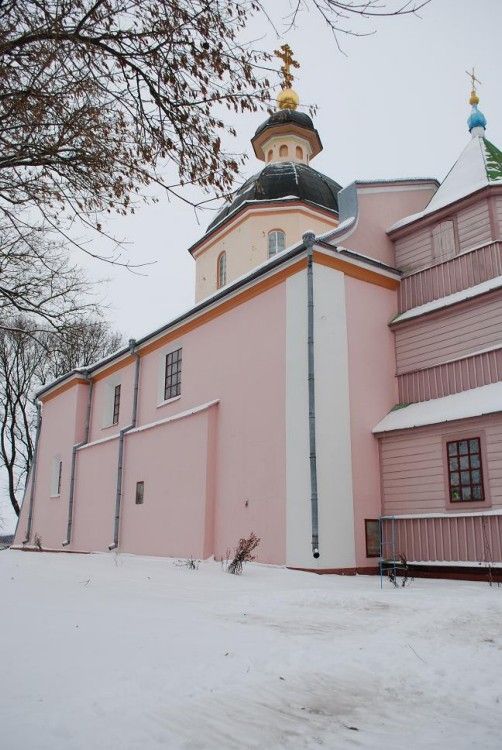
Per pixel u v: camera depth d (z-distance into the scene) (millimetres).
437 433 13250
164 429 18172
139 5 5641
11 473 32812
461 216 15000
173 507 16984
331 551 12836
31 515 26125
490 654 5266
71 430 24078
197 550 15570
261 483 14305
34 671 4336
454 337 14258
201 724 3582
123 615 6496
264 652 5145
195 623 6277
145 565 11906
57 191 6504
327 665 4863
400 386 15070
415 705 4043
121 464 19969
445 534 12531
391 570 12977
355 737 3473
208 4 5688
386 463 14141
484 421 12406
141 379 20734
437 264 15133
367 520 13633
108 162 6258
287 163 22812
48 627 5711
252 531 14227
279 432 14102
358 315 14867
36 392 27297
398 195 16828
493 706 4035
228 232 21734
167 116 6164
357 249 15469
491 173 15133
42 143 6066
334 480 13312
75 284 10094
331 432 13531
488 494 12133
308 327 13812
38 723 3414
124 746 3205
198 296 22656
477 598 8297
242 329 16016
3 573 9641
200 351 17656
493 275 13922
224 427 15953
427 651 5348
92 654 4824
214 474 15883
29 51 5672
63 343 10016
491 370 13227
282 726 3613
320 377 13648
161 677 4336
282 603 7906
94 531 20906
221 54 5879
